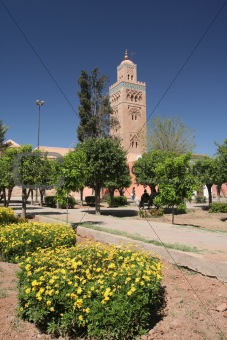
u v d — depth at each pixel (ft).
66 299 10.98
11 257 20.27
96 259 13.39
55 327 11.25
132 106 214.90
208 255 17.75
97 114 100.17
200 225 43.55
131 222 38.37
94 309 10.62
